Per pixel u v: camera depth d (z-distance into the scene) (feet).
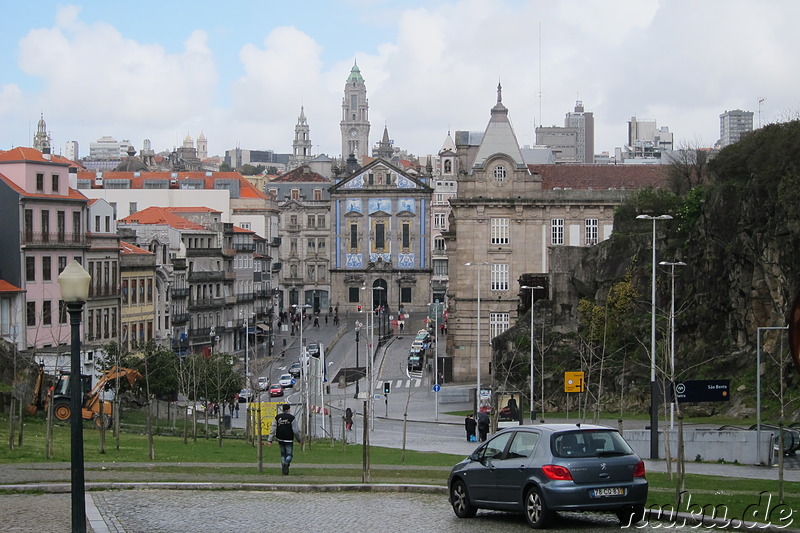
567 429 109.29
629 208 437.99
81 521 97.71
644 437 220.84
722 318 318.86
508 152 513.86
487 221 511.81
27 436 203.00
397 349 645.51
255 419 237.04
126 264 463.42
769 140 315.99
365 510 120.26
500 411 317.22
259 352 617.21
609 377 347.15
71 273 98.48
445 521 113.60
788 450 190.29
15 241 370.32
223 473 155.94
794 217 281.13
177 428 278.67
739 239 306.55
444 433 319.06
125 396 313.53
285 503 124.77
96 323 419.95
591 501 106.01
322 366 419.95
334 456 212.43
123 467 158.51
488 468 112.88
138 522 111.24
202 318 583.99
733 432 203.82
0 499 123.34
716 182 344.90
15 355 247.09
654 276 236.22
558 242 510.99
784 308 283.18
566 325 386.11
